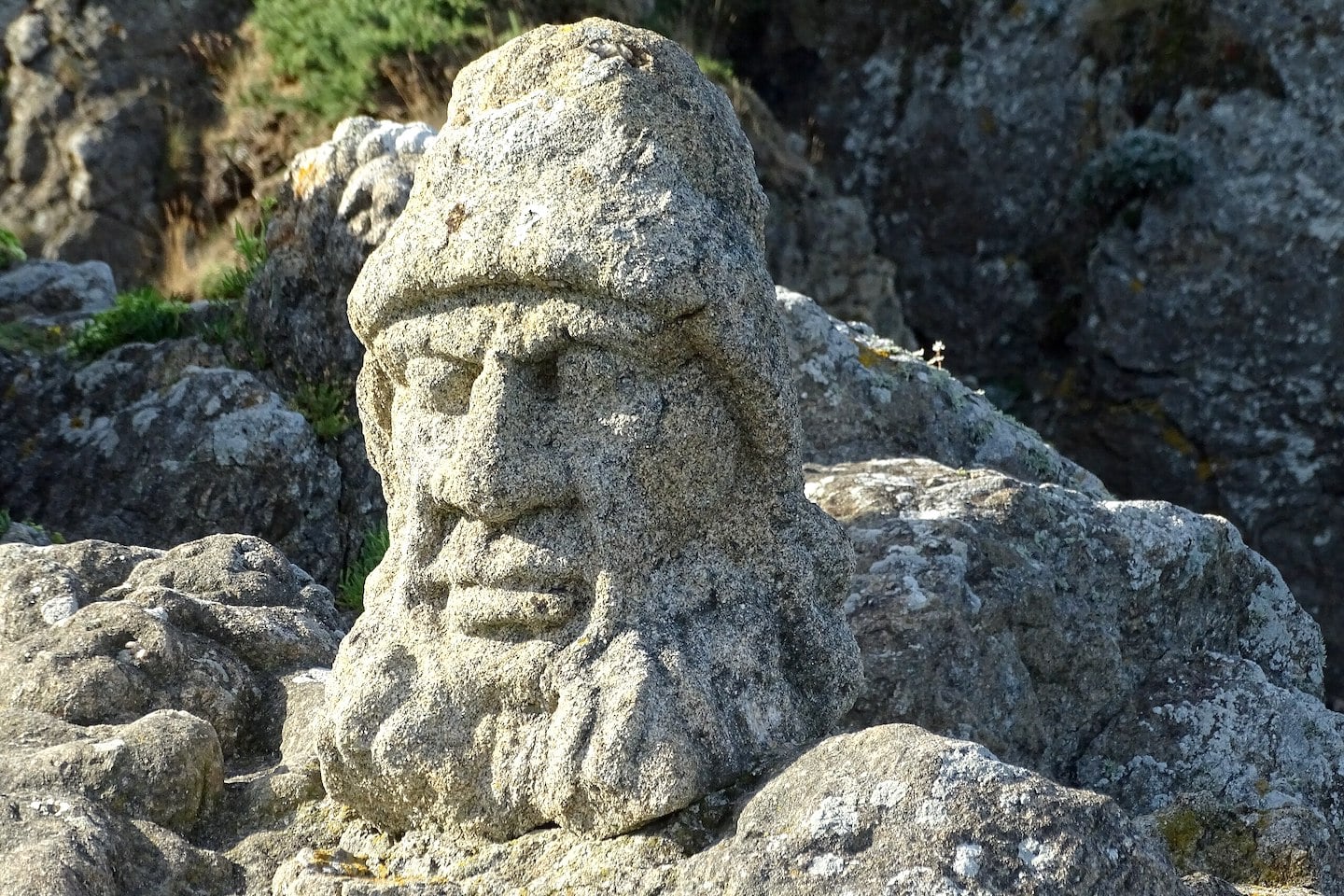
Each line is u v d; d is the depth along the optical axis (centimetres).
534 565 316
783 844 278
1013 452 639
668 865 291
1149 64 1348
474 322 323
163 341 706
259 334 701
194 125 1147
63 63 1168
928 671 450
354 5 1082
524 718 317
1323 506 1259
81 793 326
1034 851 271
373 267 340
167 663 382
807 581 328
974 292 1375
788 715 318
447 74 1062
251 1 1183
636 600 314
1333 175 1279
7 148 1161
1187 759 479
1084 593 504
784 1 1436
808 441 596
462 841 320
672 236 306
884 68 1412
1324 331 1266
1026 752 467
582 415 317
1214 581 542
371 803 330
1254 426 1277
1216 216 1297
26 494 664
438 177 333
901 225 1398
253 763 380
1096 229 1343
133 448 659
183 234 1109
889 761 283
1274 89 1310
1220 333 1288
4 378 697
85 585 427
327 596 460
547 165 318
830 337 615
